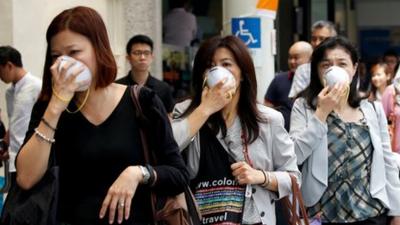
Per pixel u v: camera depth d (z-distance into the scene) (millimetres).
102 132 5180
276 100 11984
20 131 10656
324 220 7312
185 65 17828
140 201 5266
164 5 18047
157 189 5266
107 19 15125
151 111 5258
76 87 4973
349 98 7445
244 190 6309
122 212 5027
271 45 11805
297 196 6445
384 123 7609
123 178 5039
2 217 5074
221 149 6352
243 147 6395
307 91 7578
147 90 5289
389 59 17984
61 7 13922
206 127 6367
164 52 17250
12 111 10938
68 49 5078
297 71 10617
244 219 6281
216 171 6332
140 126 5250
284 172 6441
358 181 7297
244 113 6426
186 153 6355
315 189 7262
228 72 6262
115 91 5285
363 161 7320
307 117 7484
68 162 5184
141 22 15867
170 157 5324
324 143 7250
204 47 6527
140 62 11867
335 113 7344
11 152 10719
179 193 5383
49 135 4973
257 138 6426
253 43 11594
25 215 4965
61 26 5086
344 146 7281
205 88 6324
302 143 7148
